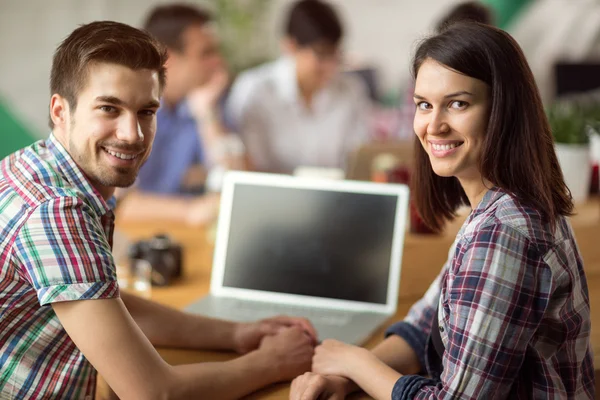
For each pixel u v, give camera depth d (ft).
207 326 5.32
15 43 18.89
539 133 3.88
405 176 7.65
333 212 6.04
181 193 10.91
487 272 3.80
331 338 5.33
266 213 6.14
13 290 4.11
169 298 6.25
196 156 11.04
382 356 4.93
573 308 4.09
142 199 9.11
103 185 4.47
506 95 3.82
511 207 3.87
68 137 4.36
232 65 19.81
